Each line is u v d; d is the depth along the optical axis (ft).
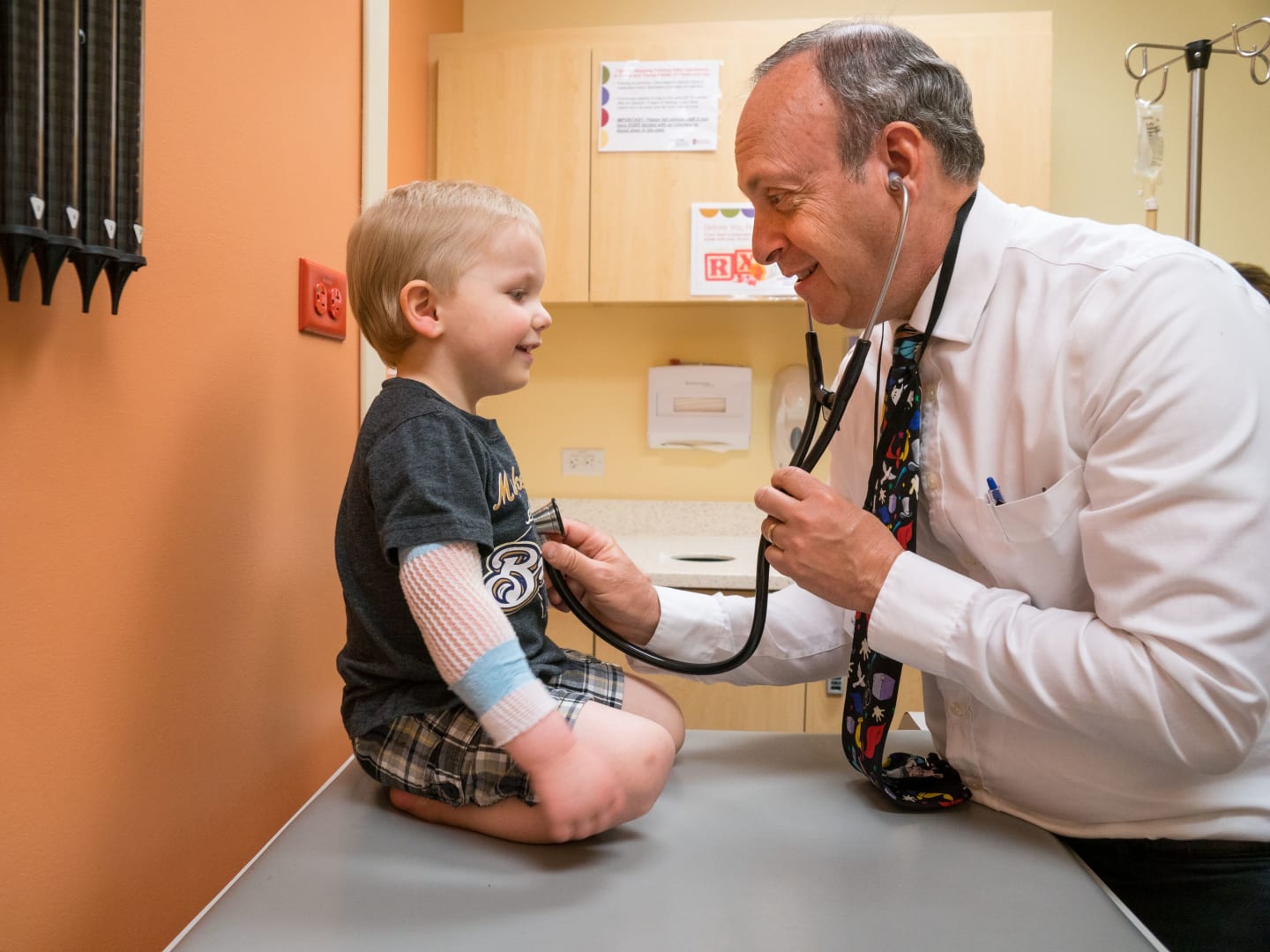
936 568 2.88
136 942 3.04
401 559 2.76
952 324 3.12
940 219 3.13
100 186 2.40
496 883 2.56
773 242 3.19
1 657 2.42
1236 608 2.43
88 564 2.75
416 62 7.97
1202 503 2.48
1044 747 2.94
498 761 2.83
